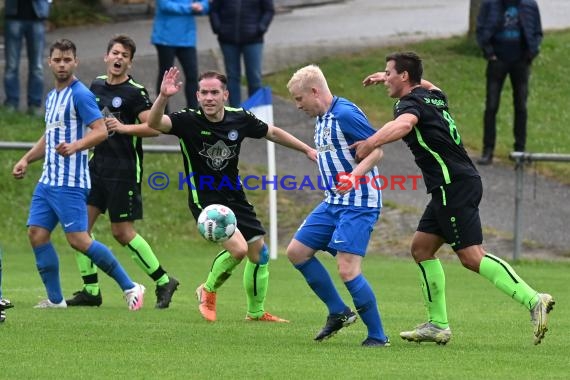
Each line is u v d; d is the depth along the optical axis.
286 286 33.09
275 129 24.88
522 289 20.77
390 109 55.97
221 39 50.34
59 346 20.48
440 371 18.31
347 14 75.00
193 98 49.66
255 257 24.92
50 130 26.05
